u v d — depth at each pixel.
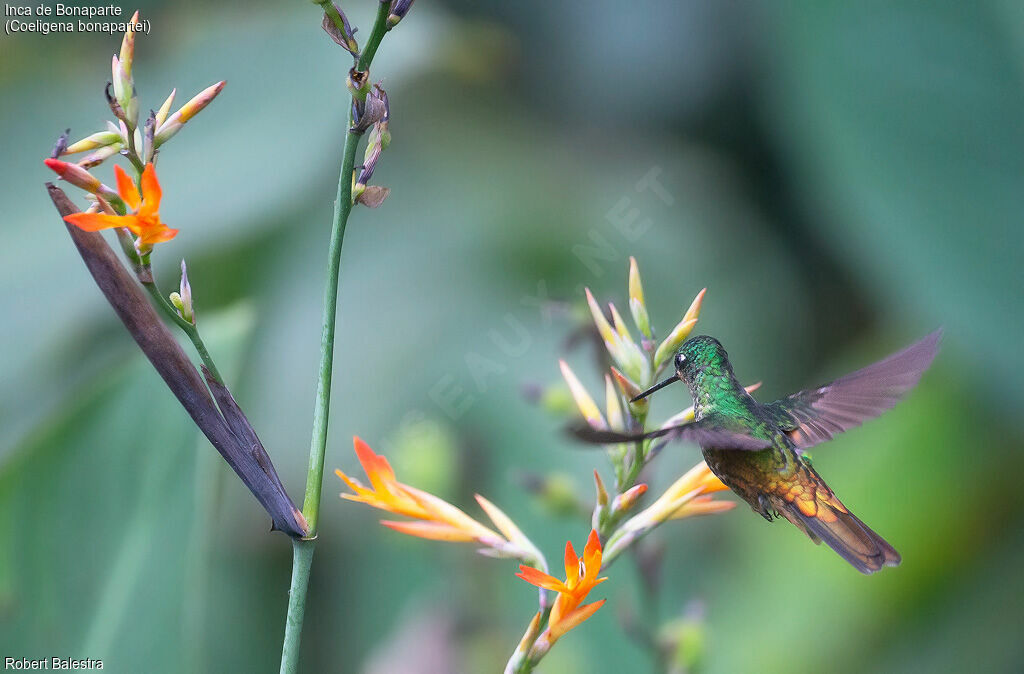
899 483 4.03
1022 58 3.99
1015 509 4.02
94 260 3.63
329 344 3.64
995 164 4.00
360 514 4.00
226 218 3.95
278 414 4.05
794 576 4.00
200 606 3.81
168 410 3.83
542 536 3.96
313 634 3.98
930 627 4.00
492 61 4.35
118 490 3.82
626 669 3.92
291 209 4.01
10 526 3.81
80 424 3.82
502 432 4.01
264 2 4.04
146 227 3.62
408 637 3.89
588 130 4.55
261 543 3.99
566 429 3.60
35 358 3.93
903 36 4.00
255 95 3.99
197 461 3.83
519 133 4.43
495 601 3.91
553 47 4.58
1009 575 4.00
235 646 3.96
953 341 4.02
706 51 4.50
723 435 3.70
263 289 4.07
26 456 3.82
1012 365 4.00
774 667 3.98
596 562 3.65
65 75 4.01
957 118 4.00
